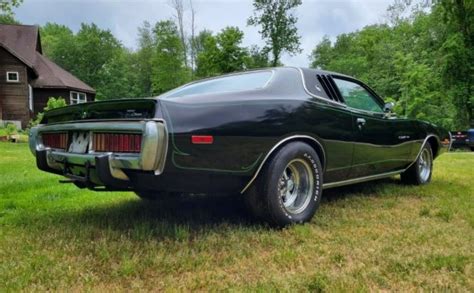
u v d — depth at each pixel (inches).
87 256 81.1
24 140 585.0
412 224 104.0
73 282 68.7
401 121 152.1
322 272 71.7
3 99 791.1
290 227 99.3
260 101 97.8
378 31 1433.3
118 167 83.8
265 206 98.2
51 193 156.3
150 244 87.3
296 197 107.5
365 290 63.8
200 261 78.0
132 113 84.8
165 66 1170.6
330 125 114.5
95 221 109.3
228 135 88.4
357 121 125.9
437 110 799.7
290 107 103.2
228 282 68.4
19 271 73.2
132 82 1879.9
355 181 133.8
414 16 1033.5
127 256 79.7
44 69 906.7
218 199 137.2
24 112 804.0
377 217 112.4
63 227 102.9
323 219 109.3
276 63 1202.0
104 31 1755.7
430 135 173.6
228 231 97.2
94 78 1708.9
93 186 97.1
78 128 95.2
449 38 783.7
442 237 91.7
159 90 1205.7
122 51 1908.2
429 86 802.8
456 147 565.9
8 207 131.6
